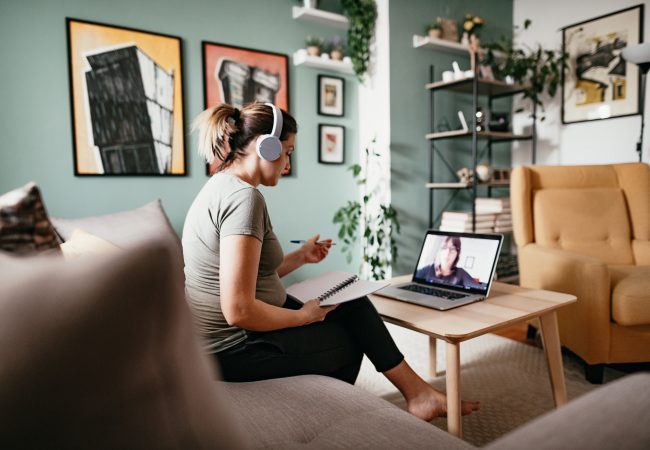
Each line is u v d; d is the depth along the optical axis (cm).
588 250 228
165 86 245
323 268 312
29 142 212
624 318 169
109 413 31
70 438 30
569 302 140
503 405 162
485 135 316
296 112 294
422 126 325
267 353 109
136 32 235
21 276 30
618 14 320
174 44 246
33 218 66
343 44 312
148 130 241
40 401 29
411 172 320
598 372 177
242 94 271
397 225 304
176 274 34
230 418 40
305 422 82
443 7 335
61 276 30
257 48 277
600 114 331
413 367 199
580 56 342
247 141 121
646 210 236
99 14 226
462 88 330
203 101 258
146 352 32
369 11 304
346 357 120
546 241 227
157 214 183
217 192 107
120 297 31
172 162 249
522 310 131
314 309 114
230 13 266
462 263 156
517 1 384
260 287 116
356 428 77
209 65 259
